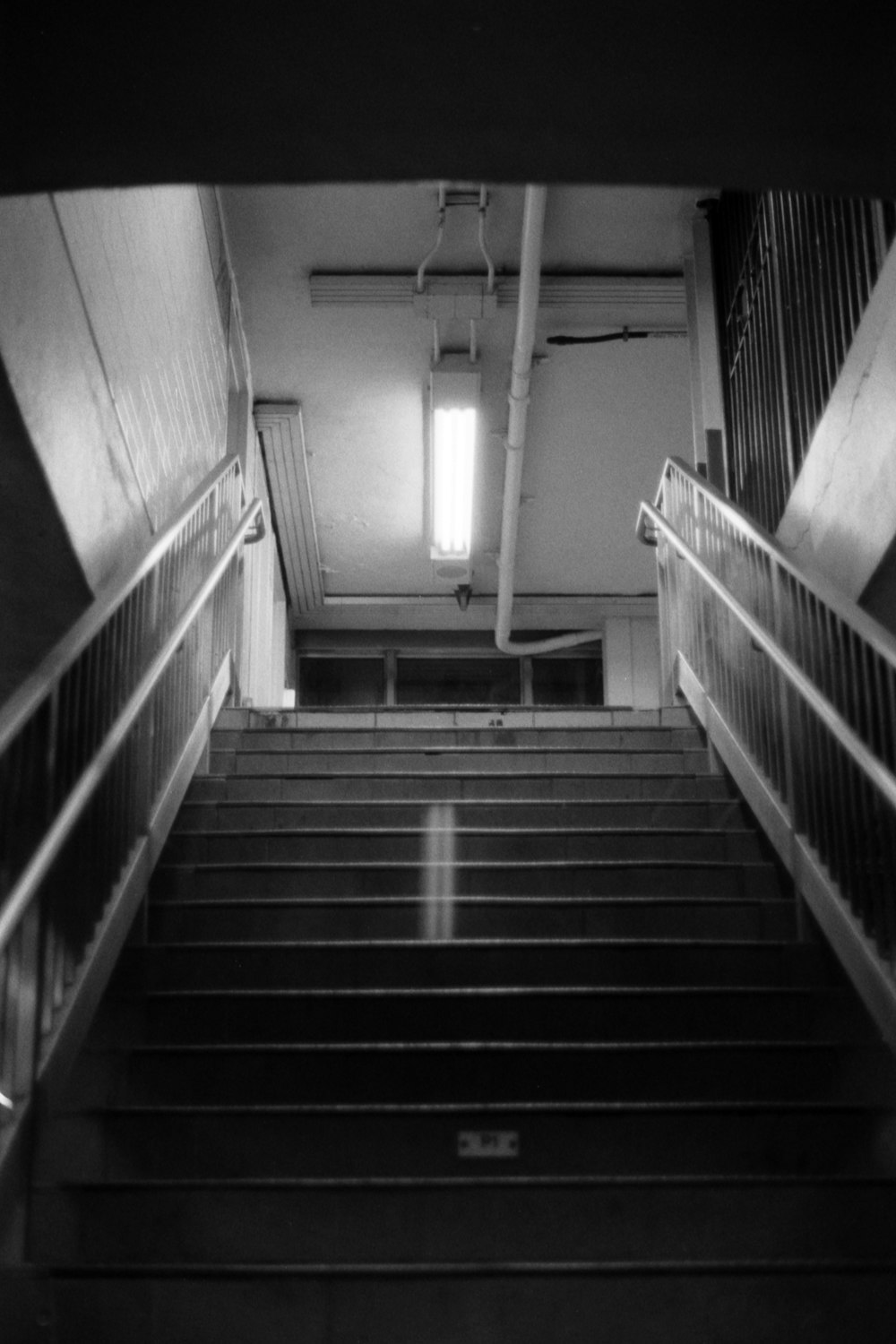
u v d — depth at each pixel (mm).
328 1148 3174
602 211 7379
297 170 2959
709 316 7254
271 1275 2734
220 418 7430
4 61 2637
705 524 5836
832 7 2537
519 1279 2740
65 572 4137
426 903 4223
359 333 8320
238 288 7953
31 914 3045
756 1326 2721
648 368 8633
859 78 2689
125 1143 3154
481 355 8531
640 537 7238
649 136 2865
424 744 5988
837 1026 3666
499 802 5000
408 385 8844
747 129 2834
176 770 4805
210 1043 3654
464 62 2674
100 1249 2918
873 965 3451
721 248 7266
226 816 5004
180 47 2615
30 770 3150
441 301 7816
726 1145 3188
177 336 5797
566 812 4988
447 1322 2723
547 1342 2713
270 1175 3154
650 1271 2746
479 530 10672
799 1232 2959
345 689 12430
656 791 5270
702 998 3688
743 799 4961
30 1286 2703
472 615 12102
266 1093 3418
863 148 2869
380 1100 3418
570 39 2625
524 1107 3201
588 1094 3422
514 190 7152
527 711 7566
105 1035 3652
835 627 4031
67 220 3717
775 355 5945
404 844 4699
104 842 3727
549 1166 3170
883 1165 3172
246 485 8422
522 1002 3691
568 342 8297
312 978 3918
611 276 7863
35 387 3467
